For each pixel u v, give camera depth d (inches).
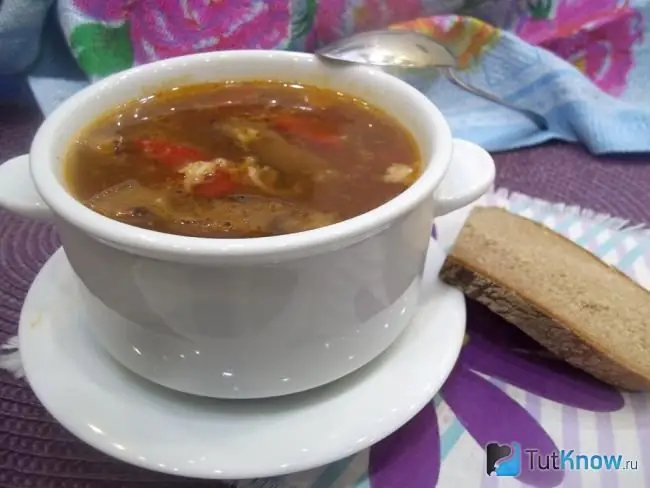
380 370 25.0
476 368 29.2
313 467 22.1
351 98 29.6
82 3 43.3
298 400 24.0
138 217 22.9
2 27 43.1
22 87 47.4
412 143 26.9
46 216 24.1
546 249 34.1
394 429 23.1
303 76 30.1
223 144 27.1
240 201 24.0
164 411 23.5
